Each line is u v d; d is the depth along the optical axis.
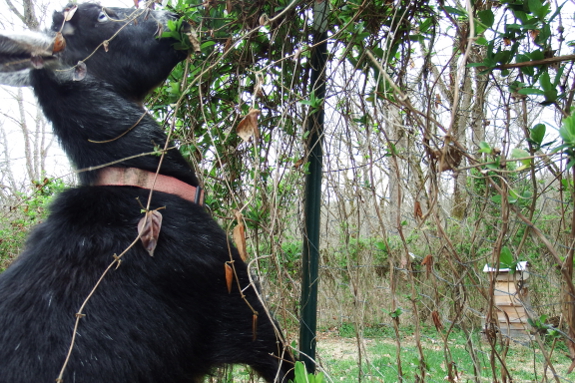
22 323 1.67
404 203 2.41
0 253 6.06
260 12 2.10
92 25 2.24
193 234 1.90
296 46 2.21
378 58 1.99
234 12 2.13
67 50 2.16
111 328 1.68
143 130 2.16
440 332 2.02
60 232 1.87
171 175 2.15
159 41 2.27
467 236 2.49
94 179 2.07
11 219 5.98
